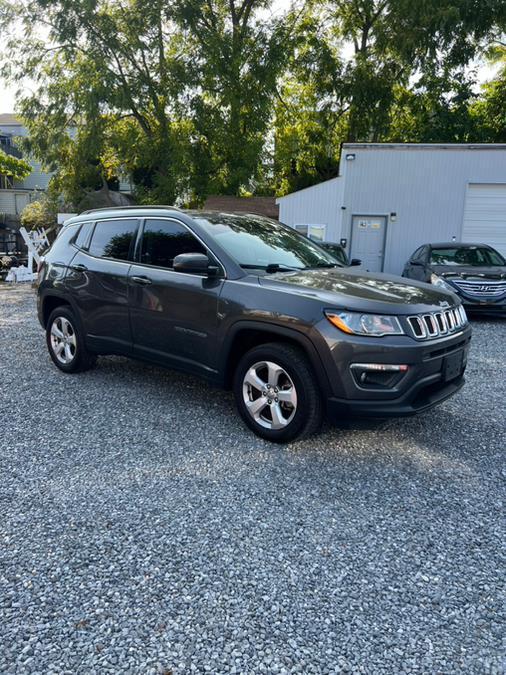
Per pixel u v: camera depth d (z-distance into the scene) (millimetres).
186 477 3207
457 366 3701
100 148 20672
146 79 20062
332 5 23125
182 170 20594
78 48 20078
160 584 2246
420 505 2936
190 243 4203
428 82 22203
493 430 4047
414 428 4059
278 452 3580
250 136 20953
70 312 5211
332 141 24938
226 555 2453
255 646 1918
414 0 19750
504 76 24188
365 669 1825
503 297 8781
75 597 2158
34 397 4664
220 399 4641
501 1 19641
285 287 3598
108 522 2707
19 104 21031
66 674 1783
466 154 14062
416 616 2086
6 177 32031
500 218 14250
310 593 2209
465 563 2428
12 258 16500
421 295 3656
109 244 4898
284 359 3492
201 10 19875
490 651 1913
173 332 4199
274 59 20234
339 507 2898
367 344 3199
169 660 1849
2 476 3189
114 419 4145
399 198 14602
